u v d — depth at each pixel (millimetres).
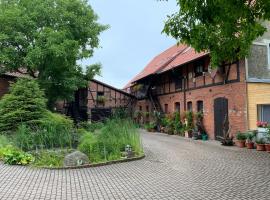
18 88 17000
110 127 15625
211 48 9594
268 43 19953
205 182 9523
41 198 7750
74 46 23172
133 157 13422
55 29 24219
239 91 19578
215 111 22156
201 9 7793
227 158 14078
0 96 26375
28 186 8836
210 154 15297
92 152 13000
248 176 10352
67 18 24609
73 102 34750
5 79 26766
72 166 11492
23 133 13797
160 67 31219
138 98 37250
